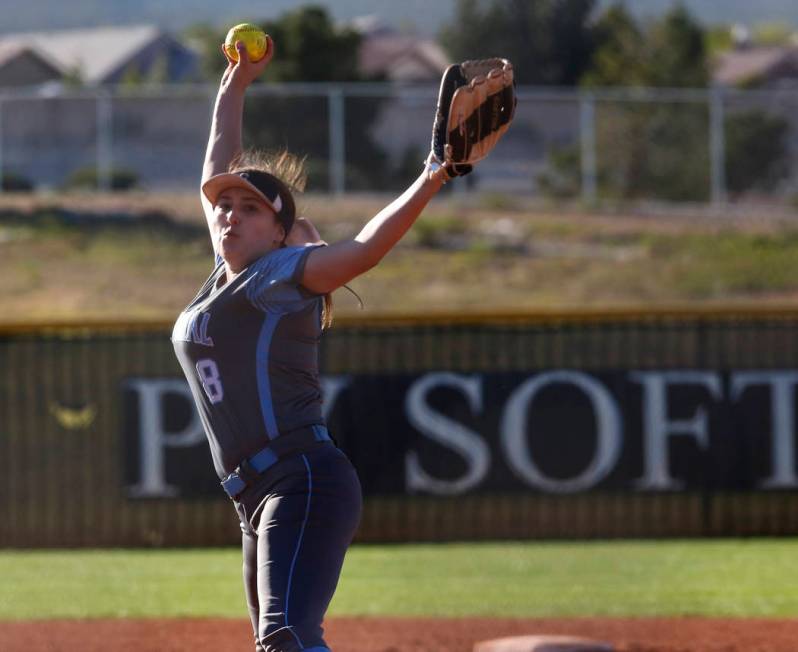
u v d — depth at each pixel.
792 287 86.12
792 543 41.62
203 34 167.12
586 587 33.31
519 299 82.38
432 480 42.53
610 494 42.56
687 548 40.69
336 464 13.49
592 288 84.50
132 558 39.84
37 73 171.12
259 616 13.20
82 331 43.03
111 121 103.12
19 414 42.88
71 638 26.28
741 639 25.92
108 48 185.62
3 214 91.38
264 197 13.61
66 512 42.53
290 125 96.38
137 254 86.06
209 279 14.16
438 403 42.69
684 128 100.75
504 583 34.09
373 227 12.93
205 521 42.12
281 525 13.15
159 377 42.56
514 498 42.47
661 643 25.53
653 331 43.00
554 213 96.62
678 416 42.84
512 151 105.25
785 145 103.44
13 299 79.50
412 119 100.88
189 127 107.56
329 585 13.13
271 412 13.38
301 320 13.41
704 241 91.81
